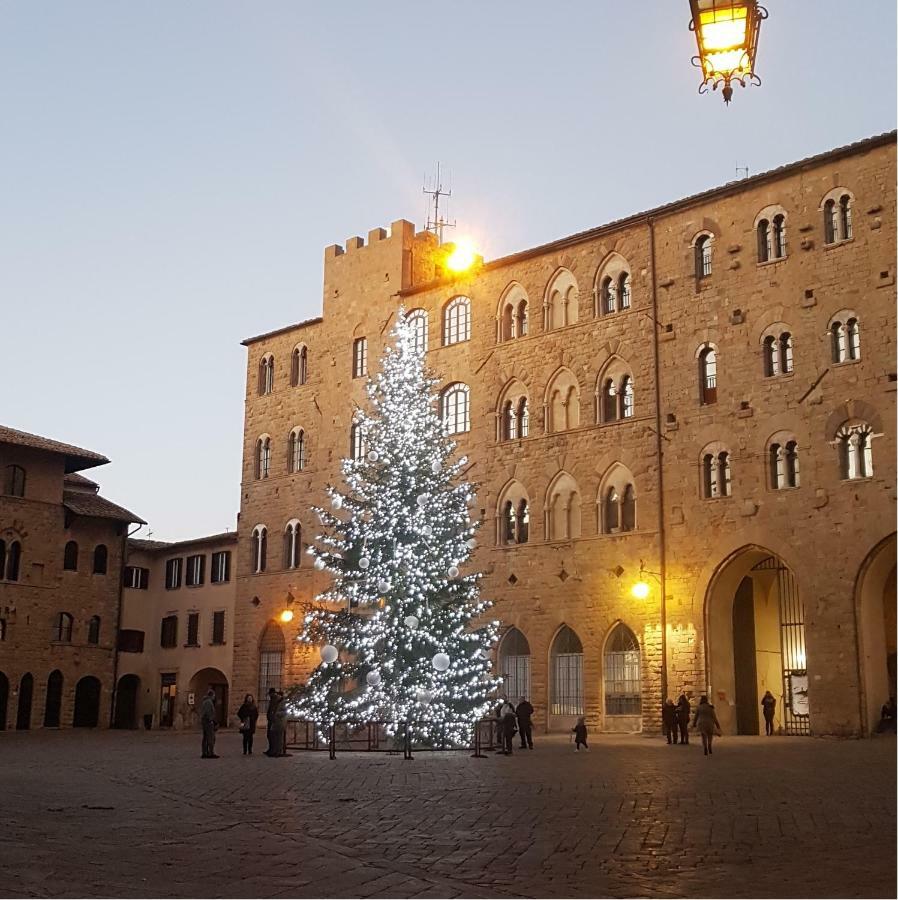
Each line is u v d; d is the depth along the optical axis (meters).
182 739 55.34
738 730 51.19
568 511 54.62
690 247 52.19
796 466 47.34
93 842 16.91
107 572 75.94
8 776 30.02
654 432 51.69
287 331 71.56
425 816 20.36
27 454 72.62
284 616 64.81
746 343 49.50
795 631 52.75
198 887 13.22
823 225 47.94
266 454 71.44
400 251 65.56
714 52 10.41
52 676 72.19
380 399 46.41
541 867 14.68
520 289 59.09
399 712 40.44
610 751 38.97
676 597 49.72
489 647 43.25
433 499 43.09
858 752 36.09
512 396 58.31
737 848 16.08
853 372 46.00
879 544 44.19
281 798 23.95
